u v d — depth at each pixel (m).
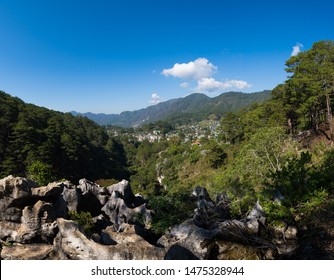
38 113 75.12
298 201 10.24
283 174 11.01
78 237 8.24
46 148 54.56
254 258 7.00
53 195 11.32
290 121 42.06
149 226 12.25
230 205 12.49
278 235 8.62
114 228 10.37
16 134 53.28
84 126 128.75
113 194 15.07
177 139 162.12
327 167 12.45
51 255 8.76
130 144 165.75
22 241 10.23
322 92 31.86
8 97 79.69
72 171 64.94
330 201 9.84
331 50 34.81
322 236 8.38
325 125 40.06
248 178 20.86
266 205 9.59
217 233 7.45
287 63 37.34
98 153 93.06
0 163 50.16
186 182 69.88
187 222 8.85
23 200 10.63
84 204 15.25
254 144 24.56
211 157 66.88
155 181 87.62
